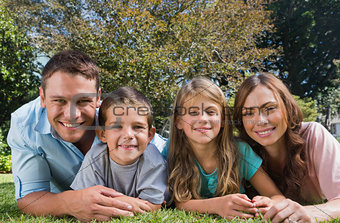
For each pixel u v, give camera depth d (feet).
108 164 4.87
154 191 4.63
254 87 4.97
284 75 47.32
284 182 5.52
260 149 5.41
